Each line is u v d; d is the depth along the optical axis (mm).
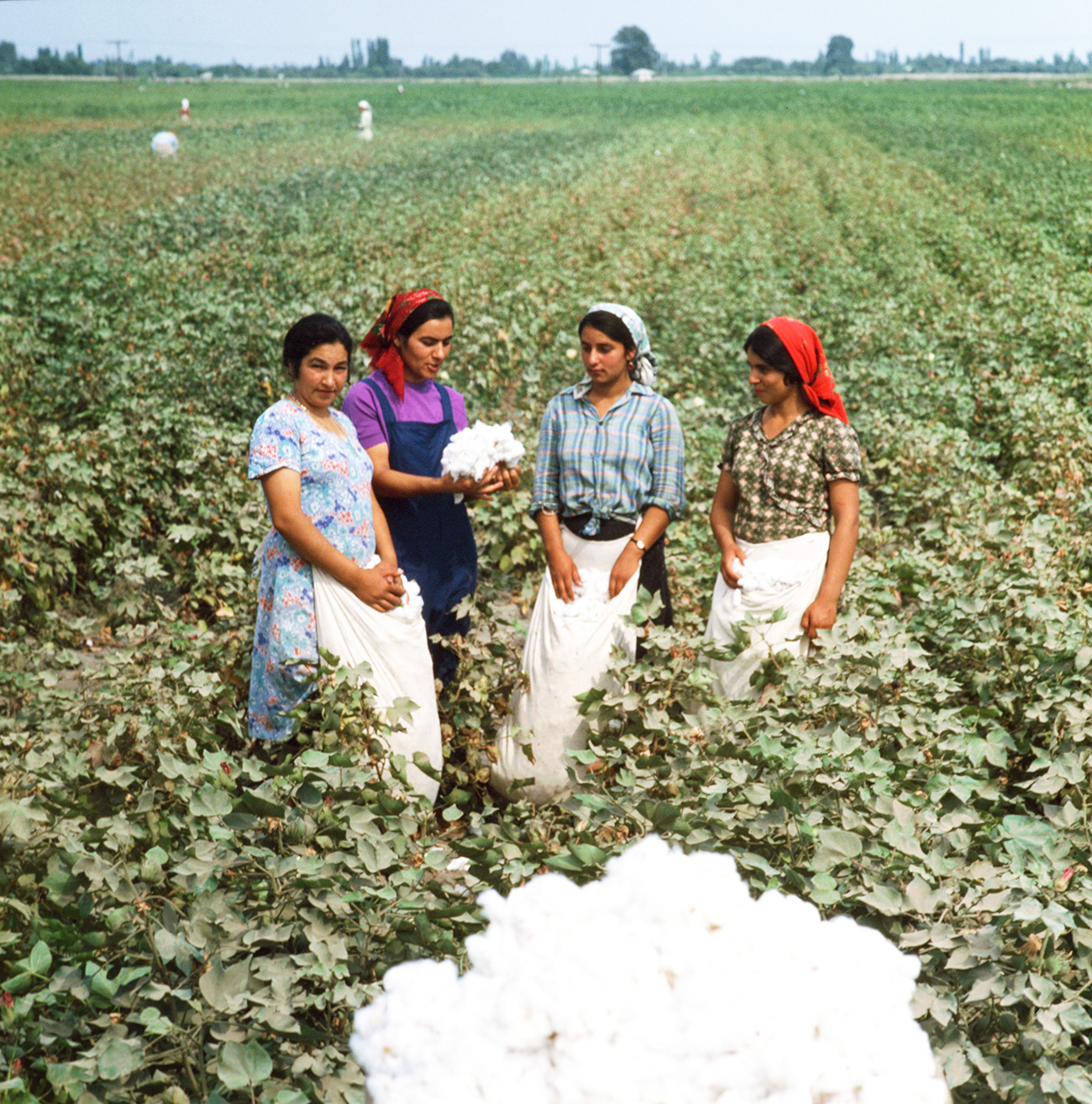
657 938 1504
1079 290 12375
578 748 3543
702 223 18469
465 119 62250
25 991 2182
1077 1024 2084
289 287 11719
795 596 3518
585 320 3518
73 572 5465
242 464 6211
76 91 92062
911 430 7027
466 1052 1437
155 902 2557
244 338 8422
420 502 3805
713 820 2680
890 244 15547
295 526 3219
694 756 3066
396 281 11625
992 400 8156
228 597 5055
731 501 3752
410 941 2432
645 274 12633
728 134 44781
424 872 2719
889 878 2537
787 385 3441
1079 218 17656
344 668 3182
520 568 5789
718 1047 1396
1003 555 4781
